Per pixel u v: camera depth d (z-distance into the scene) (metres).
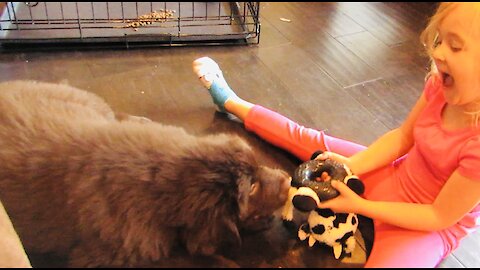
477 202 1.25
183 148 1.22
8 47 2.20
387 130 1.87
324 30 2.52
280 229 1.45
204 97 1.99
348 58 2.30
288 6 2.71
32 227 1.24
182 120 1.86
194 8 2.54
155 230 1.20
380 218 1.31
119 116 1.71
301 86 2.09
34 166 1.21
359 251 1.42
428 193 1.38
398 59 2.31
